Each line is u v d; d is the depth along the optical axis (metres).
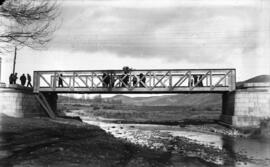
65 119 28.44
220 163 10.75
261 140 18.20
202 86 26.98
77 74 28.19
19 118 23.36
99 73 28.11
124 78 27.95
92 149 11.38
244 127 23.44
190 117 52.78
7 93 24.70
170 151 13.30
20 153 9.59
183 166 9.83
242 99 24.78
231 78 26.69
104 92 28.17
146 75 27.66
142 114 60.72
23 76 28.69
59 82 28.23
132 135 20.48
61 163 8.45
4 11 10.74
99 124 31.75
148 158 10.84
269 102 23.47
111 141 14.79
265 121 21.75
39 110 27.98
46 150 10.23
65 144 11.84
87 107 98.44
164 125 31.59
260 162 11.05
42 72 28.28
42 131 16.00
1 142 11.72
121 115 56.50
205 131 24.42
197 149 14.23
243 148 14.79
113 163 9.25
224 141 17.80
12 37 11.28
